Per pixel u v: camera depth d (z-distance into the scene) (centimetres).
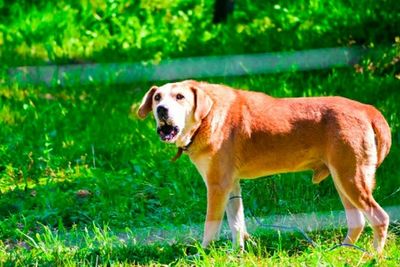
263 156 1016
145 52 1773
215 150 1004
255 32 1825
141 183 1259
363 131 979
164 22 1906
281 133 1004
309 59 1689
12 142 1393
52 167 1324
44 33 1853
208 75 1691
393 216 1099
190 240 1066
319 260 933
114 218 1159
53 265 974
